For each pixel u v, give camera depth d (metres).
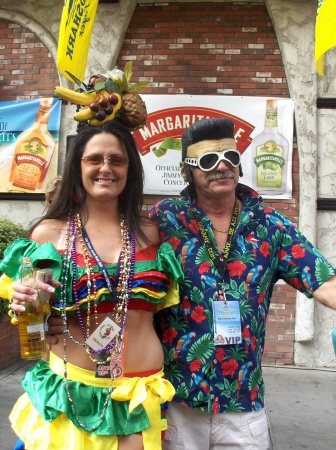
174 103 5.96
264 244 2.26
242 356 2.16
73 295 1.95
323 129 5.86
